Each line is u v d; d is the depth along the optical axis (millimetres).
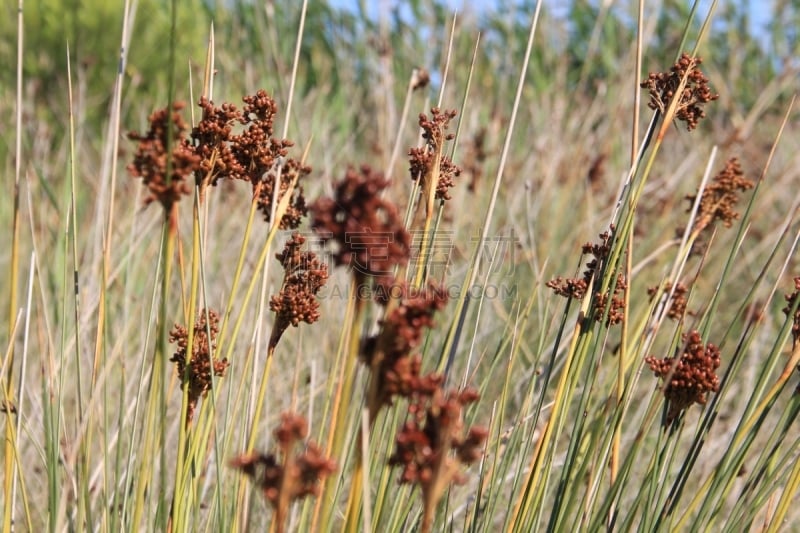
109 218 682
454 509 825
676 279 736
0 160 1791
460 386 749
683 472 702
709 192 773
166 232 608
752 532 872
